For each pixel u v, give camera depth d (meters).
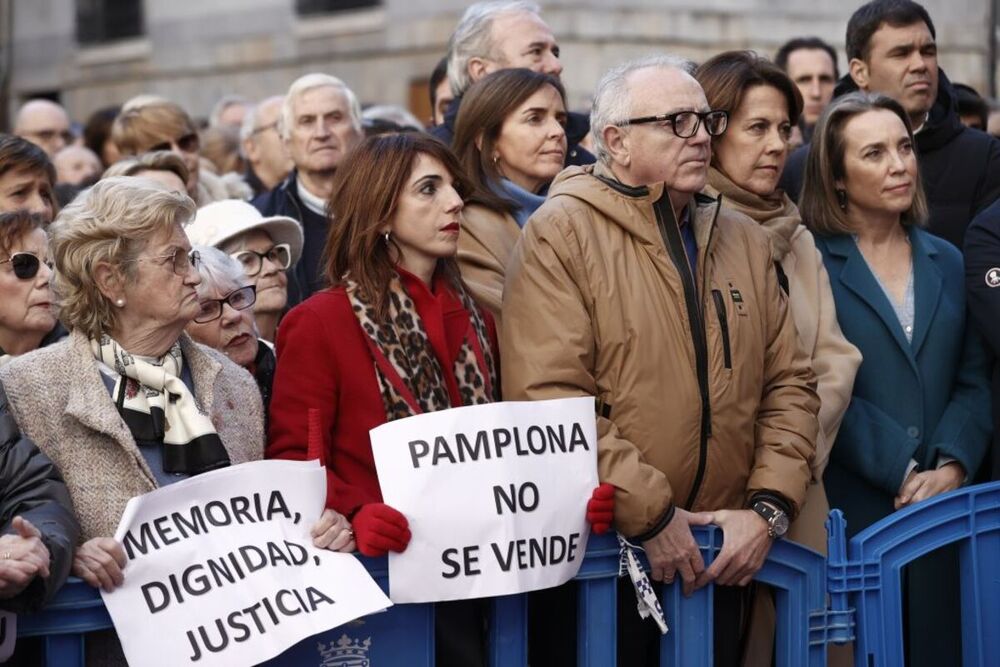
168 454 3.14
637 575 3.41
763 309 3.73
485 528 3.24
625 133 3.63
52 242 3.18
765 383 3.77
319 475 3.16
